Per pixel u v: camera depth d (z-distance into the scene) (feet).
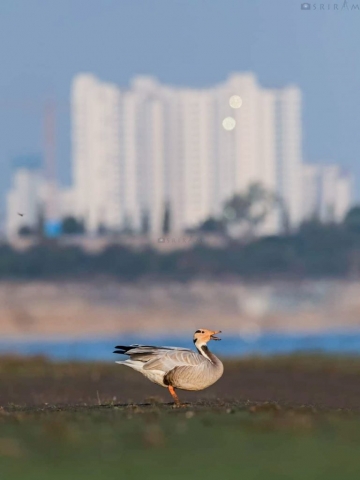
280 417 47.34
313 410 52.65
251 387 95.76
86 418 47.85
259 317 415.44
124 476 32.76
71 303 413.18
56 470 33.94
